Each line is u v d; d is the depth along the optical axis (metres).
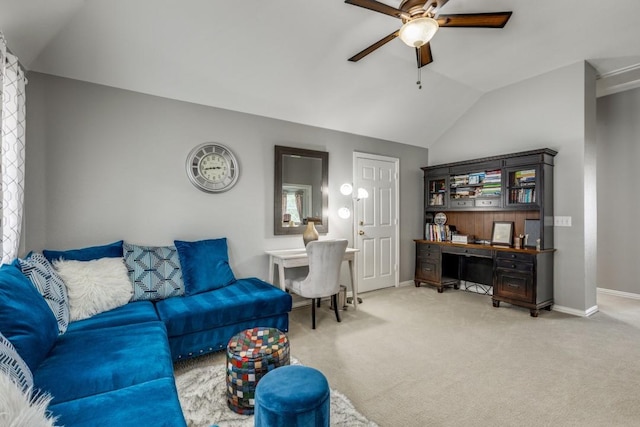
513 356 2.45
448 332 2.95
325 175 4.02
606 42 3.10
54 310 1.82
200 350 2.31
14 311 1.34
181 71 2.83
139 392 1.22
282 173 3.68
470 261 4.61
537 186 3.58
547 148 3.57
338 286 3.20
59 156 2.54
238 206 3.40
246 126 3.46
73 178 2.60
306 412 1.24
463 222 4.71
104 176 2.72
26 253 2.41
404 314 3.47
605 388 2.00
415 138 4.91
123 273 2.39
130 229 2.83
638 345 2.64
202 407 1.78
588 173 3.51
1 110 1.70
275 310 2.63
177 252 2.83
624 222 4.24
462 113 4.69
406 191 4.99
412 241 5.07
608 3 2.53
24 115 2.19
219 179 3.24
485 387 2.02
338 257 3.13
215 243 3.05
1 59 1.71
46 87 2.50
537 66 3.61
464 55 3.35
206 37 2.60
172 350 2.20
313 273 3.05
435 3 1.94
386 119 4.28
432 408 1.81
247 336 1.97
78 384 1.26
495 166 3.98
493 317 3.37
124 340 1.67
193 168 3.11
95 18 2.26
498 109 4.25
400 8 2.00
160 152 2.97
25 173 2.42
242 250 3.42
